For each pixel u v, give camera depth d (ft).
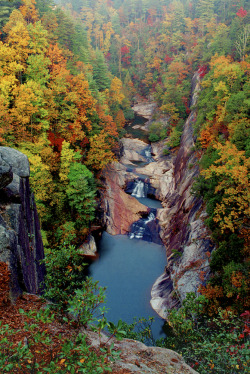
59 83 131.64
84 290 24.21
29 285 37.06
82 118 135.64
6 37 144.77
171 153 195.21
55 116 126.11
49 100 125.08
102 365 18.61
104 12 452.76
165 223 138.72
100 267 112.27
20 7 172.86
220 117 121.29
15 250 35.60
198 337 35.65
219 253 74.95
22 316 27.96
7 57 117.60
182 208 128.47
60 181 118.73
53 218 114.62
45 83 141.90
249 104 108.17
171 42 336.08
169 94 229.86
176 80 254.88
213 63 178.40
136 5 462.60
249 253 69.21
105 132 163.73
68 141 131.03
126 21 450.30
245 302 58.70
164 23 372.79
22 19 154.51
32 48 140.77
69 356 19.97
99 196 140.05
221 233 79.30
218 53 211.00
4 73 115.65
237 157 78.02
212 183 96.58
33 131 115.34
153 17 460.96
